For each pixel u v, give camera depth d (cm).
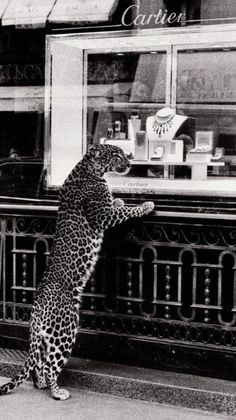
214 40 653
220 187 619
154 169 657
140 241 625
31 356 592
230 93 663
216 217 593
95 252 602
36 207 655
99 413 564
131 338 631
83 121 689
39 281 673
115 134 688
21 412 564
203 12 621
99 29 657
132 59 689
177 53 680
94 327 648
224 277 606
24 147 687
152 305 631
